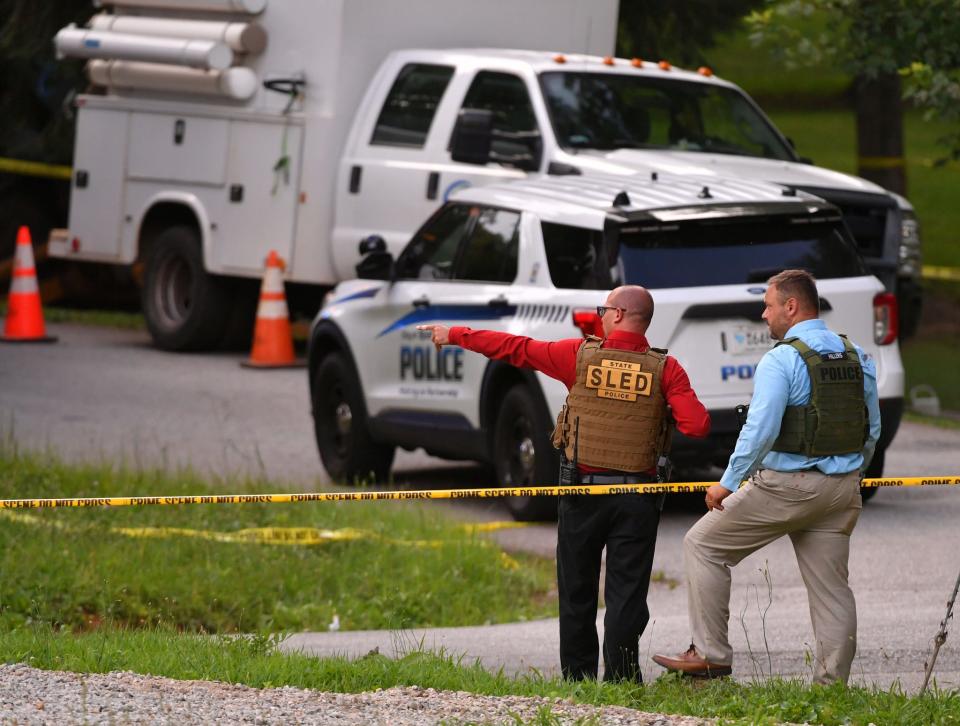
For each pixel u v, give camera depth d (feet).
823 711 68.49
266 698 69.21
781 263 124.57
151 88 215.51
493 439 132.67
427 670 77.30
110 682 71.05
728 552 79.46
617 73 174.09
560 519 79.36
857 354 78.89
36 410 174.81
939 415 192.13
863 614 100.37
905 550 119.34
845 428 77.87
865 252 167.73
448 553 118.73
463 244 136.77
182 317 219.82
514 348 80.12
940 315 280.51
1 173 270.46
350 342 145.59
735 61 560.61
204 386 193.26
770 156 175.11
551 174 163.22
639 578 77.97
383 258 142.51
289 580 112.68
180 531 121.60
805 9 195.42
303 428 171.32
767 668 87.97
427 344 137.59
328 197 198.39
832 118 513.86
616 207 124.88
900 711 69.26
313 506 133.28
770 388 76.84
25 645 79.51
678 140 171.32
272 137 201.98
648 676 85.97
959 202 401.08
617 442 77.61
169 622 103.71
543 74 171.01
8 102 271.69
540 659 91.86
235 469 149.59
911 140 467.52
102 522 123.24
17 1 261.03
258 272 204.85
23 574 106.63
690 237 123.75
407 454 166.81
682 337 120.67
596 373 78.13
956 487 144.77
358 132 191.72
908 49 192.85
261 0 202.59
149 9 215.92
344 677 75.00
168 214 222.07
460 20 199.41
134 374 199.82
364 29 196.95
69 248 226.38
